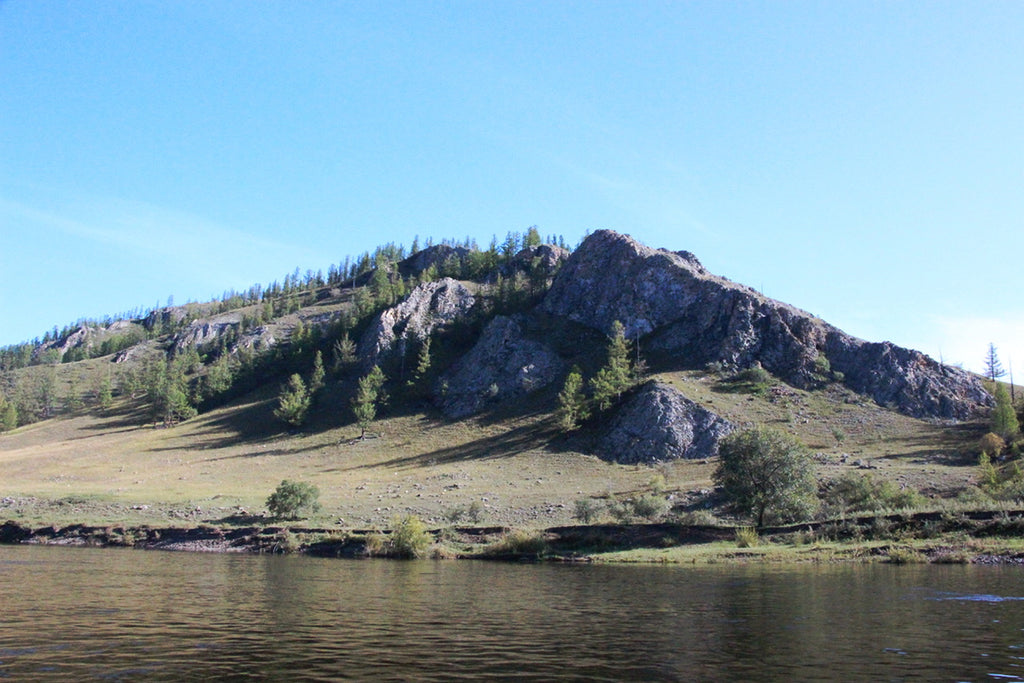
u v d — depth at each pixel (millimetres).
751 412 120312
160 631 28078
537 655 23781
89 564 53656
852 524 59812
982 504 59688
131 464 128750
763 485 65750
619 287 171250
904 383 127375
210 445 144000
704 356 145000
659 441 110938
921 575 42875
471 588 40875
